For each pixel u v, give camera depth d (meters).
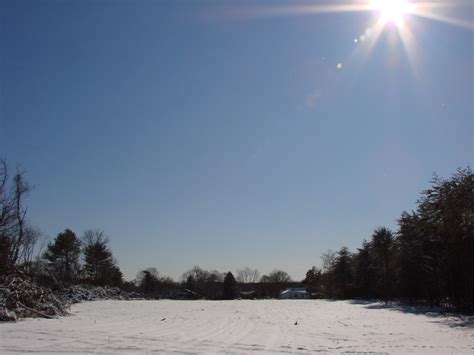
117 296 52.09
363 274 59.91
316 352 11.32
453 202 30.20
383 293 53.16
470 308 29.41
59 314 22.25
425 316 26.09
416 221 37.41
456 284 32.31
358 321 22.44
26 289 22.30
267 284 117.56
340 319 23.75
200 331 16.02
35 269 48.56
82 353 10.10
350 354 11.12
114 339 12.74
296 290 100.31
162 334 14.55
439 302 37.12
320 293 82.50
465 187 29.97
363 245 60.53
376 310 32.62
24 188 33.66
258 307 35.91
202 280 105.69
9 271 25.52
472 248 29.19
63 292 44.47
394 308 34.88
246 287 118.88
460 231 29.36
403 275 40.56
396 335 15.82
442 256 33.59
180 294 78.31
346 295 63.84
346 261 66.25
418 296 39.97
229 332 15.93
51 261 64.31
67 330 15.19
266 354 10.73
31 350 10.50
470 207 29.02
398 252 42.38
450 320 22.98
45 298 23.20
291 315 26.34
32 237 40.94
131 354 10.09
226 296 85.56
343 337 15.04
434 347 12.68
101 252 70.12
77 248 66.44
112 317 22.56
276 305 40.03
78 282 64.31
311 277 97.75
